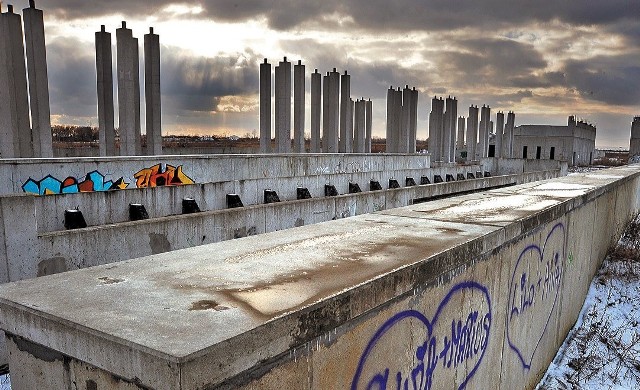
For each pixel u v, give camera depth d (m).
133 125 19.52
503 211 5.79
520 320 5.64
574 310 8.95
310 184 14.86
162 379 1.79
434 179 24.38
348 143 31.77
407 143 35.09
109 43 20.16
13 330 2.39
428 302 3.49
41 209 8.49
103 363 2.00
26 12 16.64
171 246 8.27
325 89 29.42
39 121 17.27
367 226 4.73
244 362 1.99
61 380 2.24
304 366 2.36
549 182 11.03
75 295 2.50
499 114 56.12
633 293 11.06
